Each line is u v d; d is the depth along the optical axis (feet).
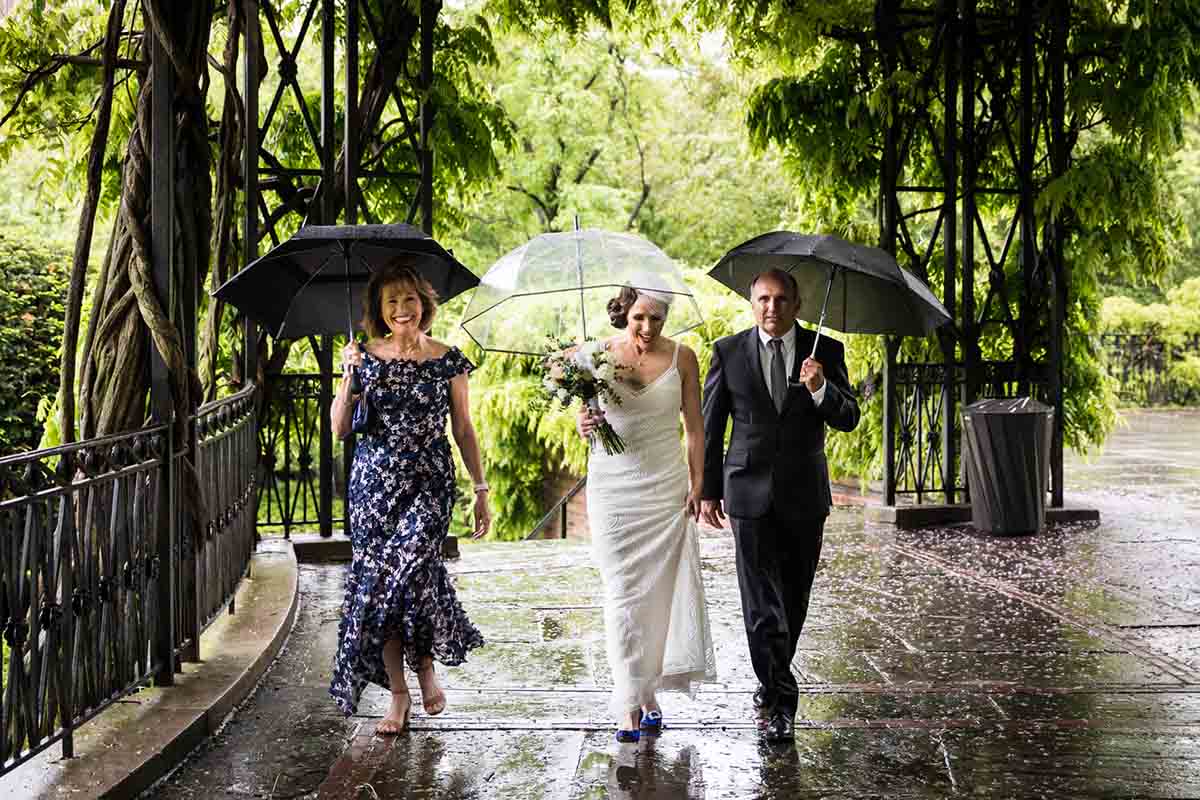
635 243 17.10
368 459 15.64
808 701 17.61
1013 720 16.70
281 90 30.12
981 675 18.95
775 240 16.39
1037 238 37.81
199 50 17.12
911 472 36.70
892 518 34.19
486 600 24.43
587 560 28.94
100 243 47.09
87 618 14.28
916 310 16.58
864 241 36.73
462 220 35.83
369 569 15.51
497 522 59.98
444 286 18.45
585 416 15.42
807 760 15.08
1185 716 16.85
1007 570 27.40
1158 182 34.53
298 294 18.07
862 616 22.98
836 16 35.04
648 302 15.51
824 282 17.12
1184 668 19.31
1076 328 37.55
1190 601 24.08
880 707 17.31
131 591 15.76
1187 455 53.72
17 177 51.39
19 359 38.24
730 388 15.93
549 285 16.96
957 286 37.42
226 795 13.79
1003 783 14.30
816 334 15.98
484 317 19.06
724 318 49.70
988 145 36.45
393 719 16.07
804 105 36.29
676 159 78.02
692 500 15.97
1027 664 19.58
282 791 13.96
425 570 15.51
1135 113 33.50
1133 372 86.48
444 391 15.80
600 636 21.42
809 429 15.75
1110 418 38.55
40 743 12.95
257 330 29.04
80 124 35.19
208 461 19.75
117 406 17.03
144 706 15.88
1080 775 14.56
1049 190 33.65
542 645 20.77
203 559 19.22
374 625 15.49
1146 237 35.32
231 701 16.75
